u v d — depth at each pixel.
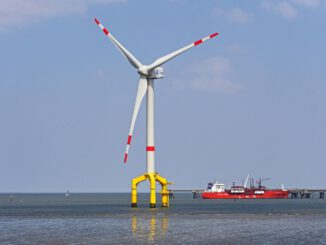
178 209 173.00
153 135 147.25
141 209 165.62
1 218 135.50
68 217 137.12
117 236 92.69
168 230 102.12
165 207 168.50
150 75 144.50
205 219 128.50
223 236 92.62
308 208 193.12
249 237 91.31
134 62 145.25
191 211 164.50
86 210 173.50
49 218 134.25
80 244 83.19
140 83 145.50
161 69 144.12
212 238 89.94
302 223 118.00
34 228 107.19
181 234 95.50
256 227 108.44
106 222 119.69
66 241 86.56
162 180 161.00
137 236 92.62
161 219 127.94
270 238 89.81
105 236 92.69
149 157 149.75
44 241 86.69
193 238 89.94
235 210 174.50
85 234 96.06
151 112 145.50
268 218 133.25
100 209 180.25
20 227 109.44
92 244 83.06
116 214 146.25
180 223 116.88
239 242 85.00
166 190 166.50
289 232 98.75
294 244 82.38
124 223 116.81
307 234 95.50
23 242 85.69
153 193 160.25
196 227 107.94
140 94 145.50
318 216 141.38
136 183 155.75
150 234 95.56
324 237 90.94
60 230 102.94
